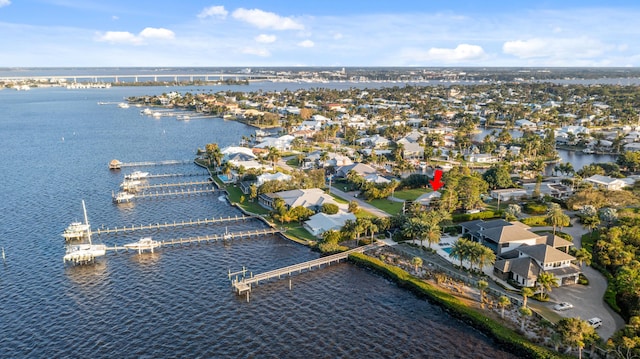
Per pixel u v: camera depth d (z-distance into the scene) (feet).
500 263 370.73
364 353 284.00
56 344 290.76
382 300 349.41
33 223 506.48
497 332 294.25
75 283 372.79
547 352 268.62
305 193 556.10
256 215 536.42
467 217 498.69
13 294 352.49
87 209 560.61
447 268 389.19
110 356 279.49
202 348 288.10
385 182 622.54
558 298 333.83
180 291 361.71
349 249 434.71
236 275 390.21
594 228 466.29
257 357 279.69
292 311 333.42
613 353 257.75
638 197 534.37
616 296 330.75
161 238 473.26
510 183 622.13
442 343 293.84
